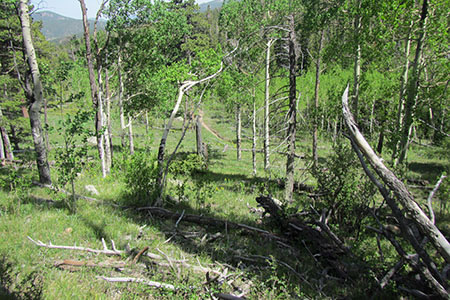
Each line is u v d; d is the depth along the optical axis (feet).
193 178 53.78
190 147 108.99
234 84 59.47
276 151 34.99
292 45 33.76
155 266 17.56
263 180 49.93
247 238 23.85
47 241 19.36
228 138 138.10
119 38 54.60
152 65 59.72
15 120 69.46
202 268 17.52
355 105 46.57
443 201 34.76
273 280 16.60
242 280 17.06
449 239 23.93
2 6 39.47
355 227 26.16
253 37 52.24
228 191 43.06
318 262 19.97
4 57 68.90
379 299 15.80
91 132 26.08
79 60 54.65
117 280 15.42
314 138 53.93
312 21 43.88
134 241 20.80
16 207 24.98
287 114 33.99
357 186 27.09
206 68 41.16
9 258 16.40
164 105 66.59
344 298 15.84
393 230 26.21
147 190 30.60
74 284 14.56
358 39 40.63
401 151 39.29
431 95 37.99
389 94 45.62
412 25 37.35
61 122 25.41
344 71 104.68
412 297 15.17
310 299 15.64
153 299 14.43
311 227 22.74
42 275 15.01
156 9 53.36
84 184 37.73
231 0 60.90
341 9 41.96
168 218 27.25
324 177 28.09
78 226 22.27
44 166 35.47
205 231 24.88
